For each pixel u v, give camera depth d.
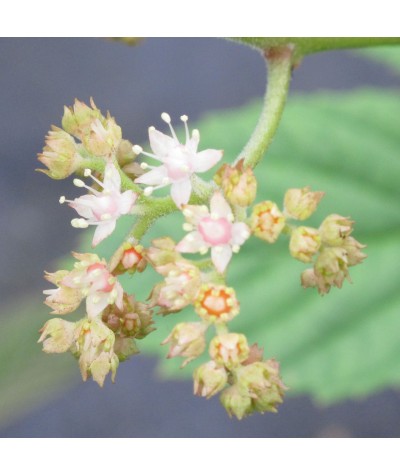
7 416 0.20
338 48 0.16
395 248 0.20
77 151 0.14
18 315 0.21
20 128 0.30
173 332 0.14
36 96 0.31
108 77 0.31
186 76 0.31
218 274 0.14
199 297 0.14
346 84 0.30
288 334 0.19
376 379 0.19
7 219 0.29
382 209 0.20
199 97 0.30
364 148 0.21
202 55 0.31
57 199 0.29
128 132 0.30
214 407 0.26
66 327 0.14
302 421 0.26
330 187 0.20
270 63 0.16
